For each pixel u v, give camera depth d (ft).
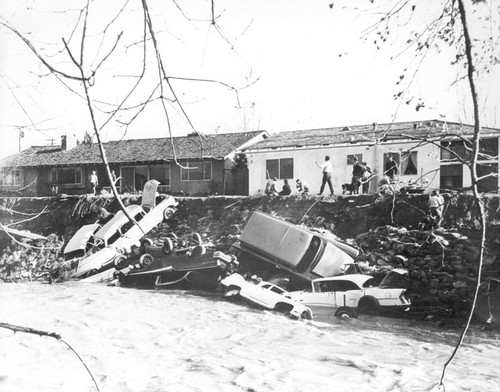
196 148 113.29
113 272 72.28
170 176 112.27
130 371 29.12
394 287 54.90
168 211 83.97
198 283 64.80
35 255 87.71
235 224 81.35
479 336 42.93
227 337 39.55
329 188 86.84
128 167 116.57
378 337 41.39
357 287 51.24
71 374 27.68
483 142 36.99
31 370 28.12
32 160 124.88
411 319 49.93
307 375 28.91
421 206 67.36
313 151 89.15
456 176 67.82
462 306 51.29
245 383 27.09
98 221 95.20
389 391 26.09
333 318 49.62
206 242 79.82
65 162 120.88
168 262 67.26
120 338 38.50
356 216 71.77
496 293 50.47
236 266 63.72
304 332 42.09
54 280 73.97
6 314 46.16
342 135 91.71
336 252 57.57
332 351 35.70
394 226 67.92
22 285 69.82
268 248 58.90
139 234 79.05
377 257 62.23
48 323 42.65
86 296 58.70
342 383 27.43
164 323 44.47
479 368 31.71
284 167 93.40
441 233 60.29
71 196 101.40
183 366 30.68
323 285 52.65
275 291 53.78
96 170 119.65
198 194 109.19
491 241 56.34
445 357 35.14
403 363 32.78
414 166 70.59
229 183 108.06
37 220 98.78
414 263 58.44
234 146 109.50
